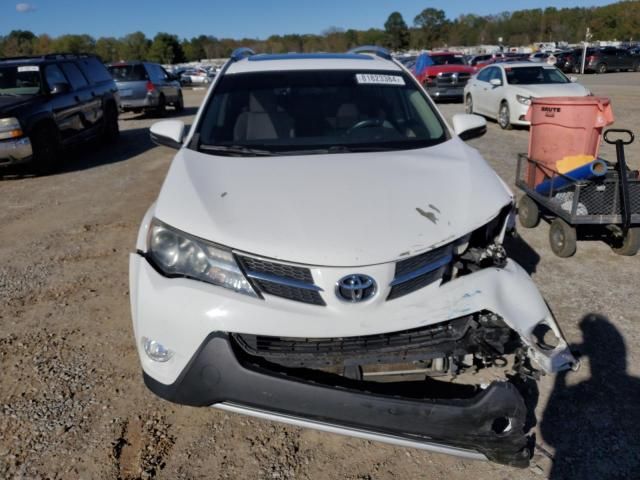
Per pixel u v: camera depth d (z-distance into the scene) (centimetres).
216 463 246
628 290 398
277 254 220
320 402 212
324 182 263
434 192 256
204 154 307
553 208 456
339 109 345
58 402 285
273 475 239
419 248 224
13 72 881
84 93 988
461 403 211
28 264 472
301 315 215
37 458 247
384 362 218
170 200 252
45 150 841
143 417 274
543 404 278
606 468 239
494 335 223
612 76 2962
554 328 234
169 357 229
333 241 223
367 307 218
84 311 383
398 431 214
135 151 1045
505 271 238
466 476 238
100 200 685
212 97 357
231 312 216
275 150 312
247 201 247
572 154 489
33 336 349
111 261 476
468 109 1435
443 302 222
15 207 665
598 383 294
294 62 392
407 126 338
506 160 832
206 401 225
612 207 429
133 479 236
